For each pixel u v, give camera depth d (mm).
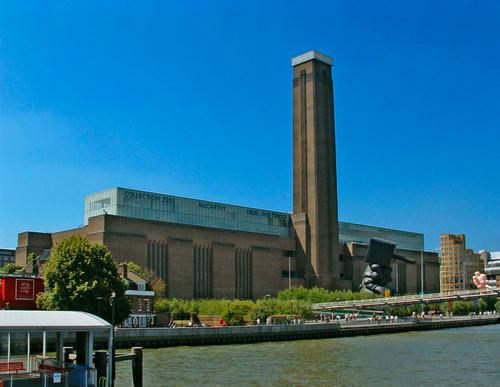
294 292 191125
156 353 85875
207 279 181250
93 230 159375
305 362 75688
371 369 69562
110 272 94875
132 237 161500
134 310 121062
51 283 92438
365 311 166750
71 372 43312
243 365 71812
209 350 91375
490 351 91688
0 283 95500
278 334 114000
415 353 88500
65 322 44781
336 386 57688
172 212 186875
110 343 46750
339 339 120000
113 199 174750
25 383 41406
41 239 174625
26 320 43438
